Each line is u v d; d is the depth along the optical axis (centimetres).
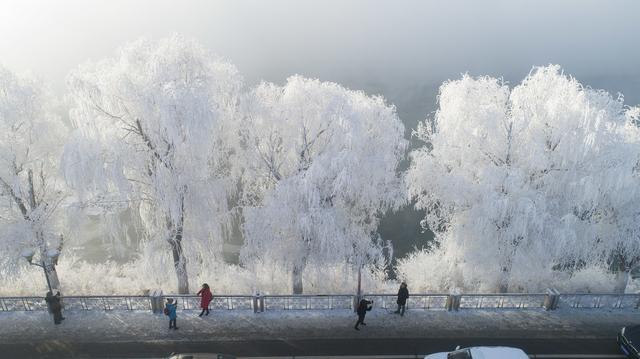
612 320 1584
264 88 1733
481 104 1745
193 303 1599
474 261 1869
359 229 1745
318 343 1445
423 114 4856
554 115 1666
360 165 1588
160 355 1383
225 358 1249
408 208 3212
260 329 1505
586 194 1573
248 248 1683
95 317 1552
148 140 1564
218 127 1595
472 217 1753
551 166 1720
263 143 1716
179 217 1619
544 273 2131
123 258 2558
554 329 1531
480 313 1611
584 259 1855
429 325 1543
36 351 1395
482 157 1780
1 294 2003
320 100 1623
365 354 1402
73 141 1455
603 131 1587
